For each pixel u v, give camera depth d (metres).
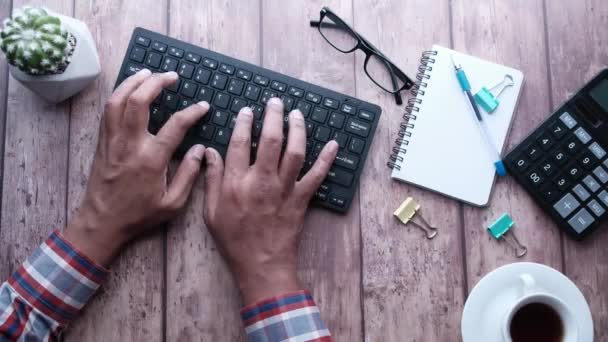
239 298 0.77
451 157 0.79
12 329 0.70
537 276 0.72
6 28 0.69
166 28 0.82
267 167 0.73
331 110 0.78
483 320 0.72
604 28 0.82
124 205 0.73
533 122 0.81
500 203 0.79
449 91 0.80
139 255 0.77
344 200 0.77
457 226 0.79
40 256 0.72
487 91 0.79
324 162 0.75
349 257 0.78
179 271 0.77
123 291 0.77
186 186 0.75
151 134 0.76
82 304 0.73
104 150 0.74
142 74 0.75
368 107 0.78
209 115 0.77
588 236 0.78
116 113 0.73
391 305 0.77
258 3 0.82
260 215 0.73
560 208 0.76
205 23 0.82
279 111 0.74
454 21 0.82
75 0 0.82
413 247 0.78
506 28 0.82
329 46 0.82
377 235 0.78
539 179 0.77
